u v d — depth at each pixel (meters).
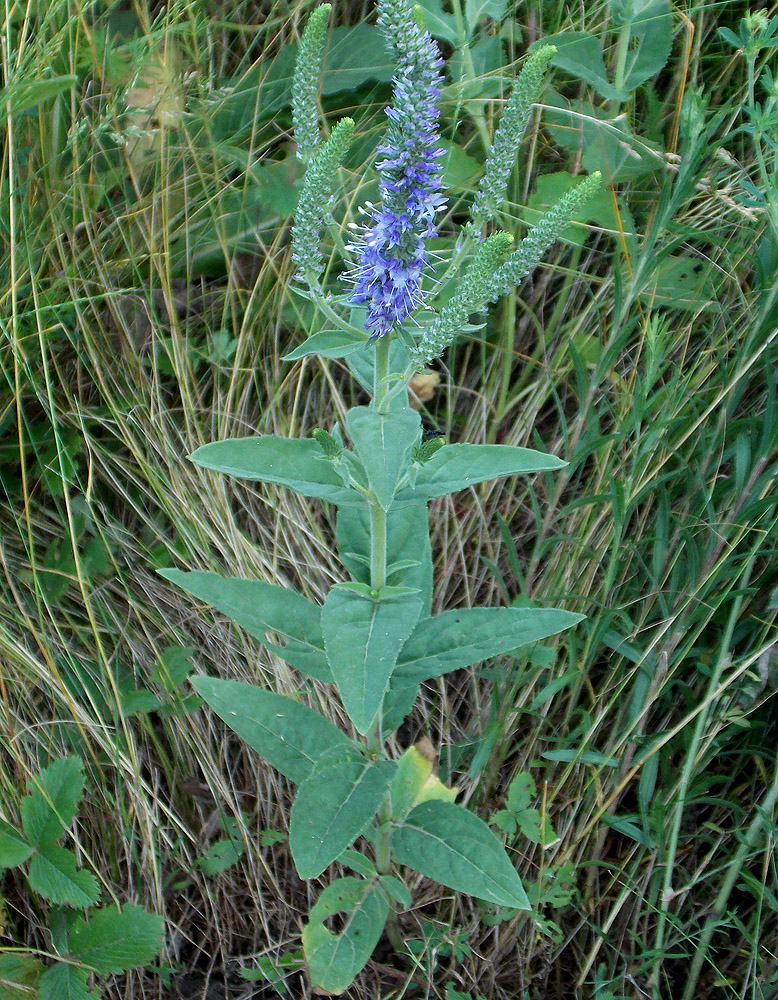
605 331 0.68
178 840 0.61
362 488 0.48
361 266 0.45
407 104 0.42
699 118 0.57
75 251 0.66
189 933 0.60
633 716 0.58
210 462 0.48
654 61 0.65
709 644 0.61
